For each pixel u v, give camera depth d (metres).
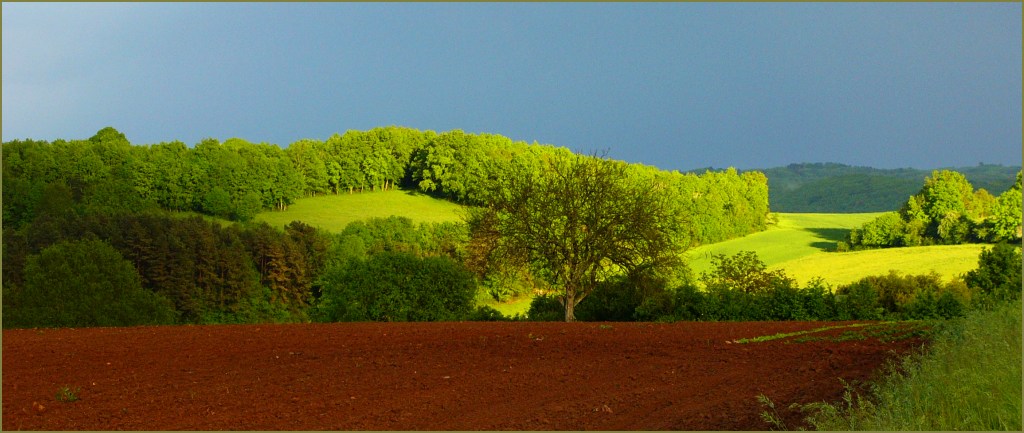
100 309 30.53
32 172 66.75
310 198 90.88
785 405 9.39
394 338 15.45
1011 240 69.00
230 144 85.25
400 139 97.00
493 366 12.40
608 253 26.11
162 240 54.81
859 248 82.00
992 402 7.49
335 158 93.62
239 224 68.88
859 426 7.60
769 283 26.39
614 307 26.55
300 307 60.72
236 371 11.91
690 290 23.95
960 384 8.11
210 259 56.62
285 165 84.38
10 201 60.22
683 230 31.67
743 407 9.38
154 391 10.39
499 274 30.16
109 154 74.12
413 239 70.50
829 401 9.41
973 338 10.75
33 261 31.62
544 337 15.48
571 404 9.70
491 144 89.00
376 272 26.86
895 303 28.30
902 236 77.81
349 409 9.39
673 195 70.25
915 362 10.62
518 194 28.05
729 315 22.62
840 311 22.30
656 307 24.36
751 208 100.88
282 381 11.12
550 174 29.41
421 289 26.64
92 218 56.00
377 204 88.81
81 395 10.16
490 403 9.77
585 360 12.95
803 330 16.19
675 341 14.81
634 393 10.34
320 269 61.94
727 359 12.89
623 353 13.62
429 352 13.76
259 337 15.71
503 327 17.48
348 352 13.73
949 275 56.22
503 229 27.50
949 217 74.81
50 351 13.79
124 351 13.77
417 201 90.88
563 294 27.89
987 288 30.05
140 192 72.75
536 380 11.25
